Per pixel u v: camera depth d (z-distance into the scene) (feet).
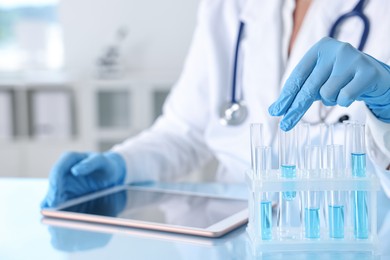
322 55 2.30
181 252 2.18
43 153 9.59
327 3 3.92
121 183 3.71
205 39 4.41
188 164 4.45
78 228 2.57
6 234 2.50
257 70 4.08
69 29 10.55
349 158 2.21
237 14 4.36
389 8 3.68
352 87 2.17
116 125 9.86
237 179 4.17
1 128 9.75
